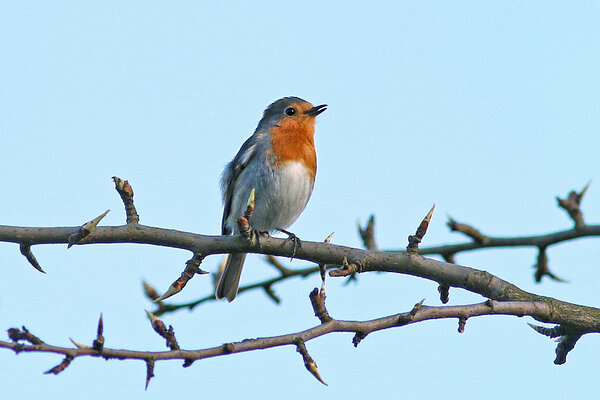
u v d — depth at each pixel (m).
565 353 10.90
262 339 8.56
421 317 9.48
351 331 9.20
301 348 8.70
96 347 7.71
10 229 10.53
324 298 9.22
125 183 10.87
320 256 11.18
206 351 8.19
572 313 10.66
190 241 10.81
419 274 11.16
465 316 9.80
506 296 10.89
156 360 7.89
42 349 7.55
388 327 9.36
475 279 11.03
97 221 10.32
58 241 10.63
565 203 14.09
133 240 10.77
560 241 14.03
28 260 10.66
